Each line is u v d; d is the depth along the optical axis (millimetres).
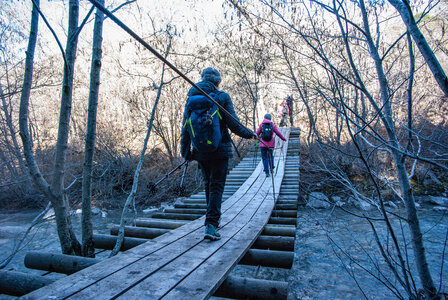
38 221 3898
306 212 8336
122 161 12164
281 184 7516
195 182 12250
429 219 7773
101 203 10781
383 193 8867
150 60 11766
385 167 7621
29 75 3562
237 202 5457
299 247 6281
